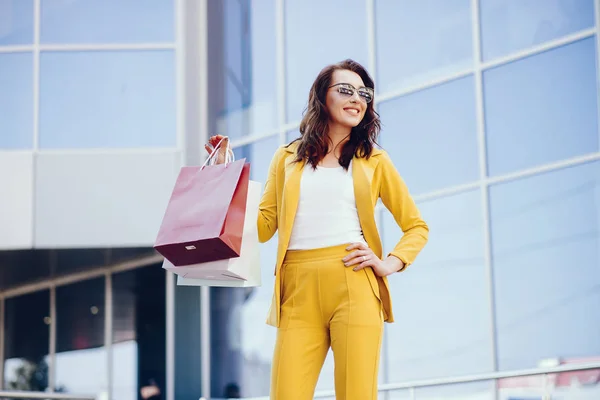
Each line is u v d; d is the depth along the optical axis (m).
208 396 12.18
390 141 10.01
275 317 3.92
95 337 14.48
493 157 8.95
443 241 9.27
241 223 3.93
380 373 9.59
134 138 12.73
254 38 11.93
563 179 8.32
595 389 7.25
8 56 13.13
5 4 13.27
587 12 8.31
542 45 8.66
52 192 12.50
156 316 14.17
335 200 3.93
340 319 3.83
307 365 3.87
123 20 13.05
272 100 11.54
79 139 12.81
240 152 11.93
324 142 4.02
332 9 10.85
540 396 7.66
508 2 9.02
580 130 8.26
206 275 4.05
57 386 14.62
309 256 3.89
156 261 14.20
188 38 12.78
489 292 8.76
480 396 8.27
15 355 14.94
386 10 10.20
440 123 9.50
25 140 12.90
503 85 8.97
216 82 12.45
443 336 9.10
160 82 12.83
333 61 10.75
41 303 14.95
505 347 8.55
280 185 4.09
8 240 12.41
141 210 12.35
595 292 7.92
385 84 10.13
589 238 8.03
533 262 8.45
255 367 11.60
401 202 4.15
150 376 14.05
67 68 13.02
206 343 12.28
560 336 8.14
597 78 8.16
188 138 12.55
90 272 14.74
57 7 13.19
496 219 8.83
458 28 9.45
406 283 9.55
